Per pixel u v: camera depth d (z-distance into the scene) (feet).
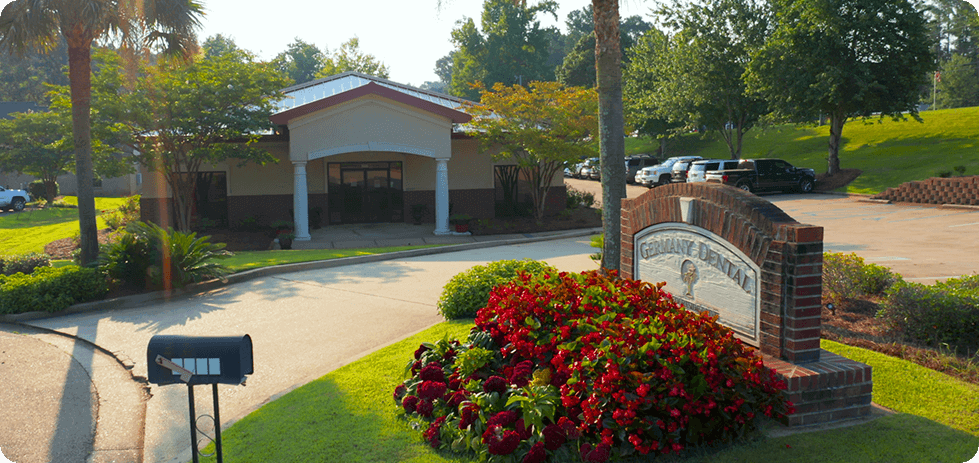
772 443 15.43
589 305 18.84
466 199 87.66
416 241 70.54
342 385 21.35
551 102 79.20
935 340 22.59
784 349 17.95
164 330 32.45
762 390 15.66
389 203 86.53
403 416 18.06
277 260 52.06
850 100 103.76
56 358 28.48
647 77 150.20
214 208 80.74
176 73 66.28
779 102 110.11
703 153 172.55
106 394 23.70
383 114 73.05
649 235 24.98
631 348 14.94
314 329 31.37
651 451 14.75
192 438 14.11
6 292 36.58
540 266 33.32
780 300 17.84
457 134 83.25
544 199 83.87
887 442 15.24
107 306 38.83
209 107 68.23
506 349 18.88
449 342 21.61
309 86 92.63
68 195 166.71
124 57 55.88
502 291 21.44
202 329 32.32
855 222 69.31
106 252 42.29
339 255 54.85
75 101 48.37
